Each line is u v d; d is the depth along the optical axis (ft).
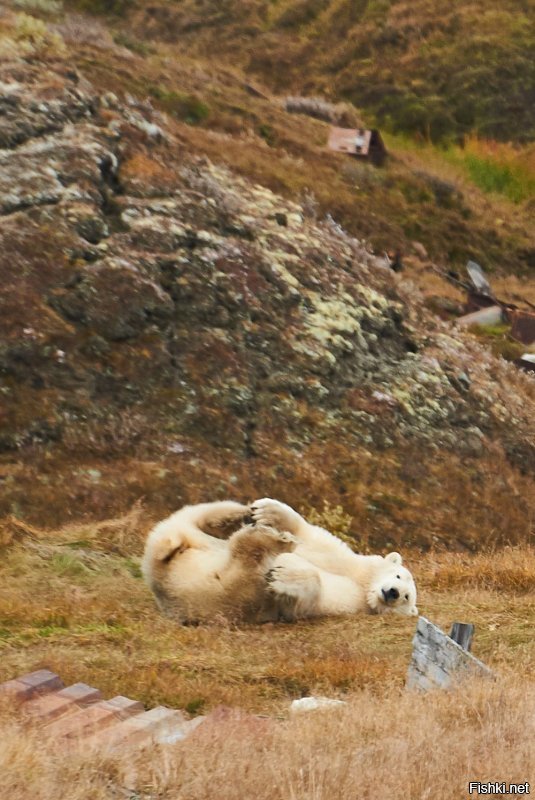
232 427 143.74
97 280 150.61
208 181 184.85
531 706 47.88
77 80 198.80
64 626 71.77
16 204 158.61
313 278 172.24
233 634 70.18
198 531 77.05
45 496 123.24
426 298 211.41
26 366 139.13
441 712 47.83
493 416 168.25
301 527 78.13
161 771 40.04
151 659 63.31
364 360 164.25
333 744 43.29
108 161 173.37
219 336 153.58
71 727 47.29
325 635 71.26
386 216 243.81
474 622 75.10
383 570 78.79
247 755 41.11
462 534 140.46
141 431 138.21
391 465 148.56
